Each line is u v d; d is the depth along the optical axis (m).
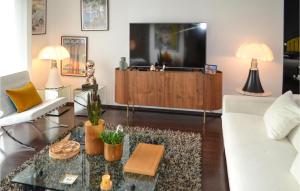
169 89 4.32
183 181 2.54
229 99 3.30
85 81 5.09
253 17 4.32
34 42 4.78
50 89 4.50
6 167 2.81
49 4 5.03
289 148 2.28
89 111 2.32
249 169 1.92
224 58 4.53
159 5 4.61
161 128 4.02
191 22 4.52
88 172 2.09
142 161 2.17
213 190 2.46
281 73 4.36
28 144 3.39
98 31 4.93
